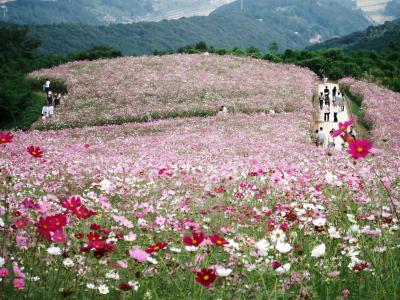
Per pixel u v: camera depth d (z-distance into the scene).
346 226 5.81
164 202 8.78
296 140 27.20
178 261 4.96
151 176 12.29
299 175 12.38
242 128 31.30
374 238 5.31
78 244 5.26
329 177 9.26
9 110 35.88
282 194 9.44
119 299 4.02
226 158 20.14
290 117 36.50
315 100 47.25
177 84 45.56
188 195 9.60
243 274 4.52
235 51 66.75
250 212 7.52
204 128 31.25
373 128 33.62
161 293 4.44
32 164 14.30
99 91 43.50
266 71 55.59
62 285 4.38
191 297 4.20
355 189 8.84
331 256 4.90
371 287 4.29
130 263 4.96
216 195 9.92
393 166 17.23
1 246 5.09
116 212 7.33
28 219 5.88
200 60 57.69
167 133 29.89
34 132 31.50
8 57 57.53
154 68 52.31
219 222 7.31
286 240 5.68
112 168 14.05
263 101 41.62
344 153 21.33
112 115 36.06
